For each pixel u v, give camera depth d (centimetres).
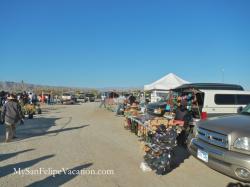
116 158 820
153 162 691
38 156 826
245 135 553
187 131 1008
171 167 743
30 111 1975
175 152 912
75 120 1875
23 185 589
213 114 1125
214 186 610
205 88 1249
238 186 598
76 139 1119
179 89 1318
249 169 522
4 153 859
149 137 852
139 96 3338
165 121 965
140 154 870
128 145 1010
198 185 615
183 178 659
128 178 649
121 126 1556
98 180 630
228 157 552
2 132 1306
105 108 3325
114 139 1133
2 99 2266
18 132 1288
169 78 2059
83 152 886
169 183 624
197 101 1165
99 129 1430
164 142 693
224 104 1138
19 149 918
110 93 3559
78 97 5812
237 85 1326
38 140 1088
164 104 1485
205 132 642
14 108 1075
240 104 1153
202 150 625
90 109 3180
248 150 539
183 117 1022
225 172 564
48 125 1570
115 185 602
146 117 1085
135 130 1252
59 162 765
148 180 639
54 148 939
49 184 598
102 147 968
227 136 576
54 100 4812
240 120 634
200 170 722
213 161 588
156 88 2014
